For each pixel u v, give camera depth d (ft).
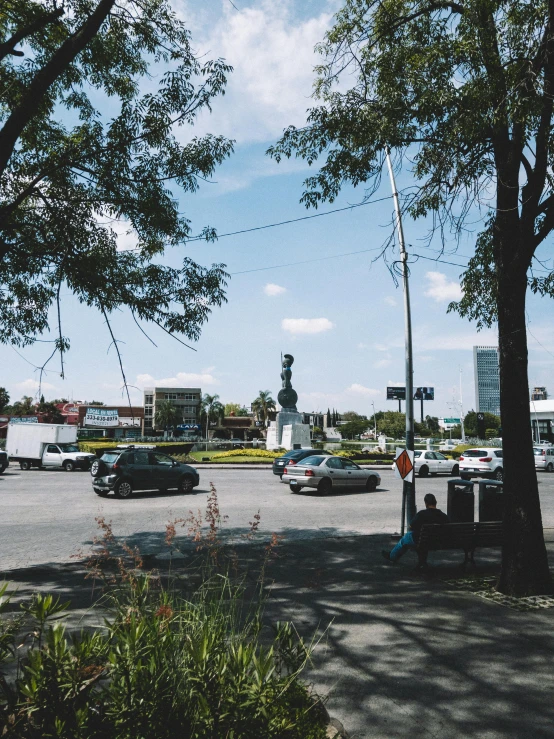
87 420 213.46
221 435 358.23
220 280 26.48
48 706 6.84
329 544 33.91
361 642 17.44
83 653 7.42
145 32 24.17
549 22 21.95
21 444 103.86
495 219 24.82
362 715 12.82
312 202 29.63
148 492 61.82
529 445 23.67
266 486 69.41
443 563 29.25
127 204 25.30
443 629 18.72
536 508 23.43
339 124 26.99
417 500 56.85
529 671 15.39
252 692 7.61
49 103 25.71
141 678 7.52
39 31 23.79
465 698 13.73
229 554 30.55
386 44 25.98
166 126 24.93
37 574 25.82
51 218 24.72
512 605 21.48
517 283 23.93
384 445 139.23
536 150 23.22
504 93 22.38
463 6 23.67
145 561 28.58
